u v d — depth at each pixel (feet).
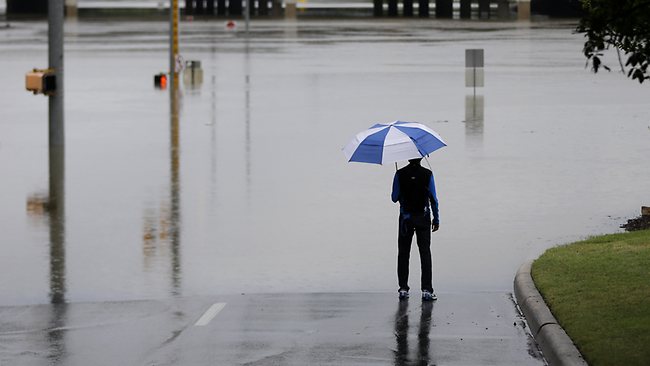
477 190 186.80
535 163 216.13
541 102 335.88
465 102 336.08
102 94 369.71
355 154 112.06
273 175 205.36
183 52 594.65
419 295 118.01
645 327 93.45
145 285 125.70
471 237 150.20
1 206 176.96
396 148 111.45
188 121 290.35
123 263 137.39
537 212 167.53
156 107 326.24
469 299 115.44
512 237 149.79
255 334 102.42
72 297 120.06
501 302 113.80
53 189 192.24
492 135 257.96
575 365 86.02
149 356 95.81
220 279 128.47
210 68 481.87
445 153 229.86
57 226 160.97
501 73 457.27
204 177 203.41
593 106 323.37
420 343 98.58
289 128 273.33
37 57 555.28
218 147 241.96
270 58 550.36
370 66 499.92
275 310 111.86
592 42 85.40
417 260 137.80
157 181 199.52
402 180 114.11
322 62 524.52
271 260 138.62
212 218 166.30
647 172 204.44
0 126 282.36
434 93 366.84
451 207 171.94
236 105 329.93
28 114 310.86
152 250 144.87
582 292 106.83
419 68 487.61
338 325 105.19
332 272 131.75
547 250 131.23
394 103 333.42
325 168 213.05
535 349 96.43
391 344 98.37
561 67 492.95
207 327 105.29
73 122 290.15
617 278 112.37
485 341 98.99
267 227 159.43
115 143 249.34
